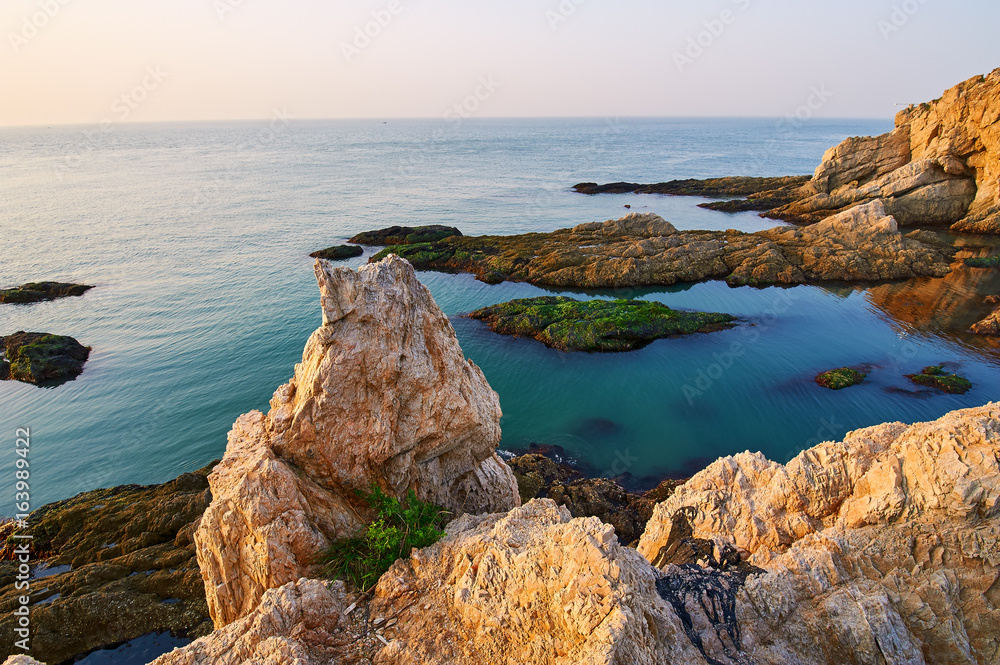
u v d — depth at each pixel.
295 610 9.79
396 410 13.62
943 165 69.25
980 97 64.38
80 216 80.25
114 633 17.17
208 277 55.03
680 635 9.14
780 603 9.70
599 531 9.41
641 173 134.25
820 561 10.25
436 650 9.17
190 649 9.30
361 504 13.70
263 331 42.72
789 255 56.12
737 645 9.25
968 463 9.99
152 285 52.62
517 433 30.28
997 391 32.06
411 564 11.29
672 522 13.45
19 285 51.97
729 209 89.00
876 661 8.90
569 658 8.15
